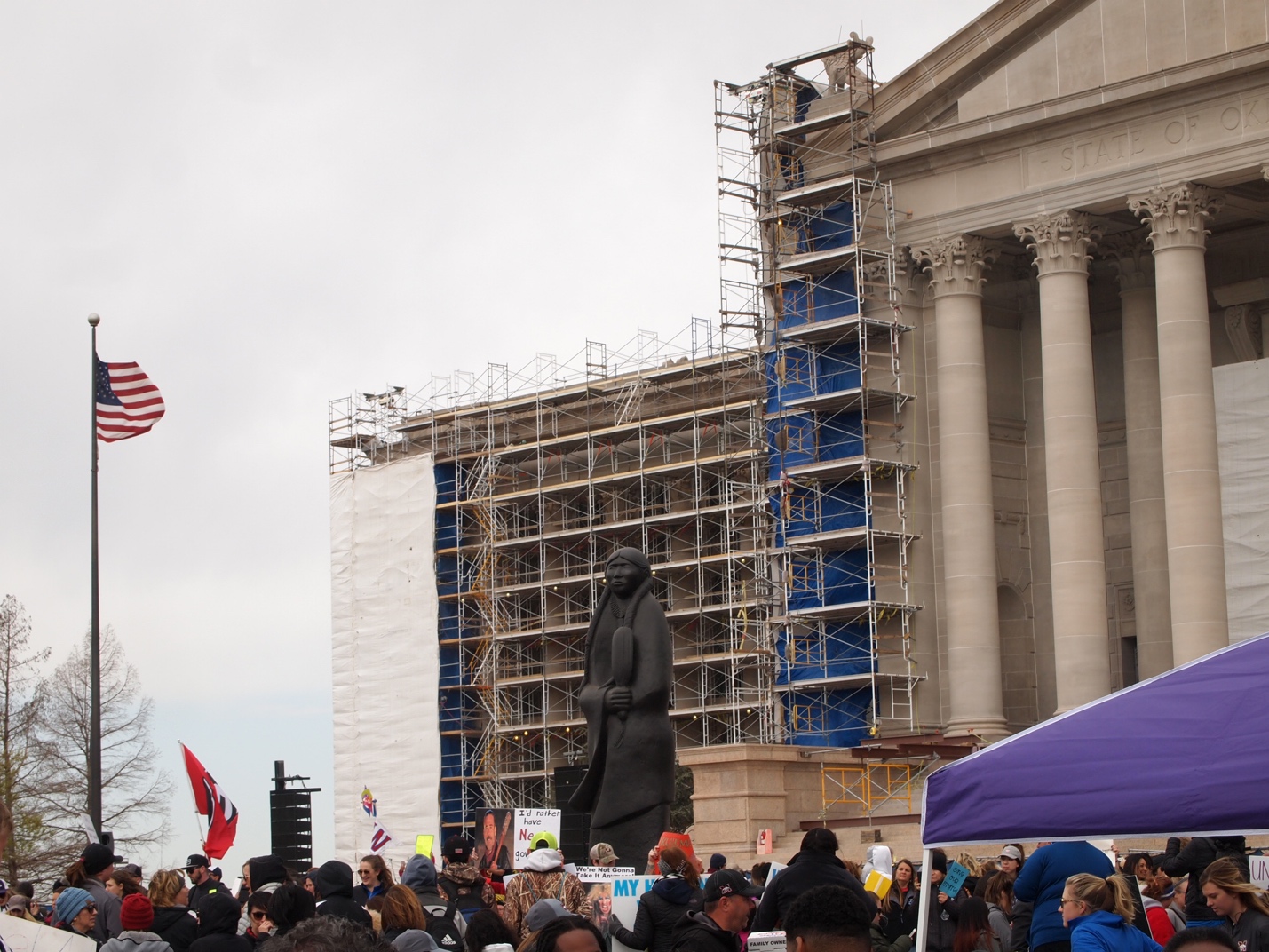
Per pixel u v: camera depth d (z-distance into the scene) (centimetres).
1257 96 6662
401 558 9369
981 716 7094
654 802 3020
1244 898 1634
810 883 1619
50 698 7600
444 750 9194
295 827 4119
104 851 2123
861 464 7394
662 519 8362
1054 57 7100
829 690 7456
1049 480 7019
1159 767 1354
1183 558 6638
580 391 8962
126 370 4706
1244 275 7419
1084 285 7094
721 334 8269
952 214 7331
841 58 7800
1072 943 1506
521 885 1905
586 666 3152
